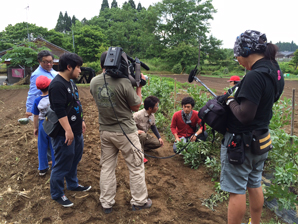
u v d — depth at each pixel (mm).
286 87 21656
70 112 2762
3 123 6195
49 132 2676
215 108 2168
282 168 2791
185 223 2697
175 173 3807
